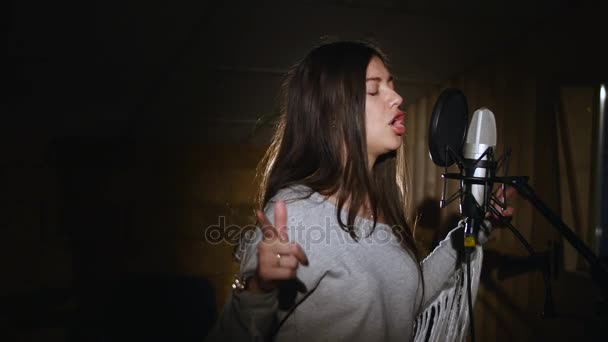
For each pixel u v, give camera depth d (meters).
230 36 1.92
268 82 2.32
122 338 2.44
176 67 2.13
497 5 1.84
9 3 1.60
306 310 0.74
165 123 2.82
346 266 0.74
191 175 3.20
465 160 0.86
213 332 0.68
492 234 2.23
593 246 1.75
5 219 2.81
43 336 2.78
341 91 0.81
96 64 2.05
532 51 2.01
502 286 2.16
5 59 1.95
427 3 1.81
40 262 2.89
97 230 3.03
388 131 0.86
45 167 2.91
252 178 3.28
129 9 1.69
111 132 2.93
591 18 1.73
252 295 0.63
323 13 1.83
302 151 0.84
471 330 0.82
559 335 1.82
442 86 2.57
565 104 1.86
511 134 2.12
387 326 0.76
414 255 0.89
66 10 1.66
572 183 1.83
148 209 3.13
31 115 2.56
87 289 2.97
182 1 1.67
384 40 2.08
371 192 0.81
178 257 3.16
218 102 2.53
